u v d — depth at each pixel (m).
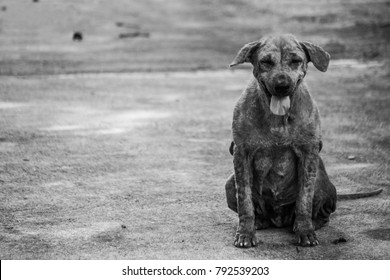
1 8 48.75
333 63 28.81
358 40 35.78
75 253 7.77
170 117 16.88
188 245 7.99
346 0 49.53
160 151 13.17
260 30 42.31
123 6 51.66
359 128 14.98
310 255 7.62
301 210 7.94
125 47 36.44
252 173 8.06
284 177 7.95
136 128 15.41
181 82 24.22
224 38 39.97
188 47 36.62
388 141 13.74
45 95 20.23
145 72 27.34
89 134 14.68
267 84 7.29
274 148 7.73
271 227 8.60
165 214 9.23
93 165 12.02
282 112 7.16
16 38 39.16
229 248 7.86
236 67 29.58
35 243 8.11
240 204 7.96
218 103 19.28
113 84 23.30
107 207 9.59
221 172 11.62
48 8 49.03
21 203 9.79
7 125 15.47
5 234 8.45
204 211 9.36
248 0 53.03
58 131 14.93
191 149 13.39
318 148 7.88
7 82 23.14
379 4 47.38
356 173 11.32
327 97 19.48
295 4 49.62
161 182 10.94
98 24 45.03
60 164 12.08
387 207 9.36
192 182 10.95
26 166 11.89
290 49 7.37
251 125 7.68
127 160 12.43
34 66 28.66
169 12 50.16
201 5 52.56
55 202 9.84
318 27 41.31
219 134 14.88
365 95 19.72
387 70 25.64
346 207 9.41
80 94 20.64
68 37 40.16
